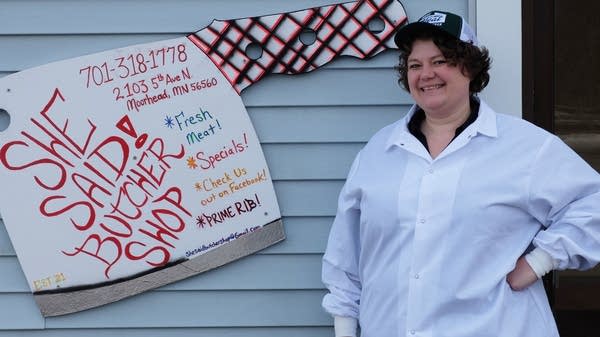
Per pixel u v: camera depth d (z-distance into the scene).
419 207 2.09
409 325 2.09
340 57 2.69
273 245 2.73
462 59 2.13
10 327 2.72
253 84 2.70
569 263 2.10
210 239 2.70
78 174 2.67
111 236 2.69
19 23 2.69
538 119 2.79
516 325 2.07
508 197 2.06
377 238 2.18
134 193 2.68
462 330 2.05
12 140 2.66
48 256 2.68
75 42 2.69
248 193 2.70
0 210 2.67
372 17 2.66
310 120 2.71
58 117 2.66
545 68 2.78
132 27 2.69
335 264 2.35
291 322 2.74
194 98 2.69
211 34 2.68
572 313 3.08
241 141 2.69
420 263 2.08
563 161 2.11
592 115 3.83
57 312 2.69
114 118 2.67
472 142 2.14
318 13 2.67
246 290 2.74
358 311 2.36
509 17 2.64
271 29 2.67
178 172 2.69
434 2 2.68
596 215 2.06
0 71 2.69
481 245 2.06
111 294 2.69
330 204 2.72
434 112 2.18
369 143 2.36
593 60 3.81
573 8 3.80
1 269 2.71
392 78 2.69
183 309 2.73
